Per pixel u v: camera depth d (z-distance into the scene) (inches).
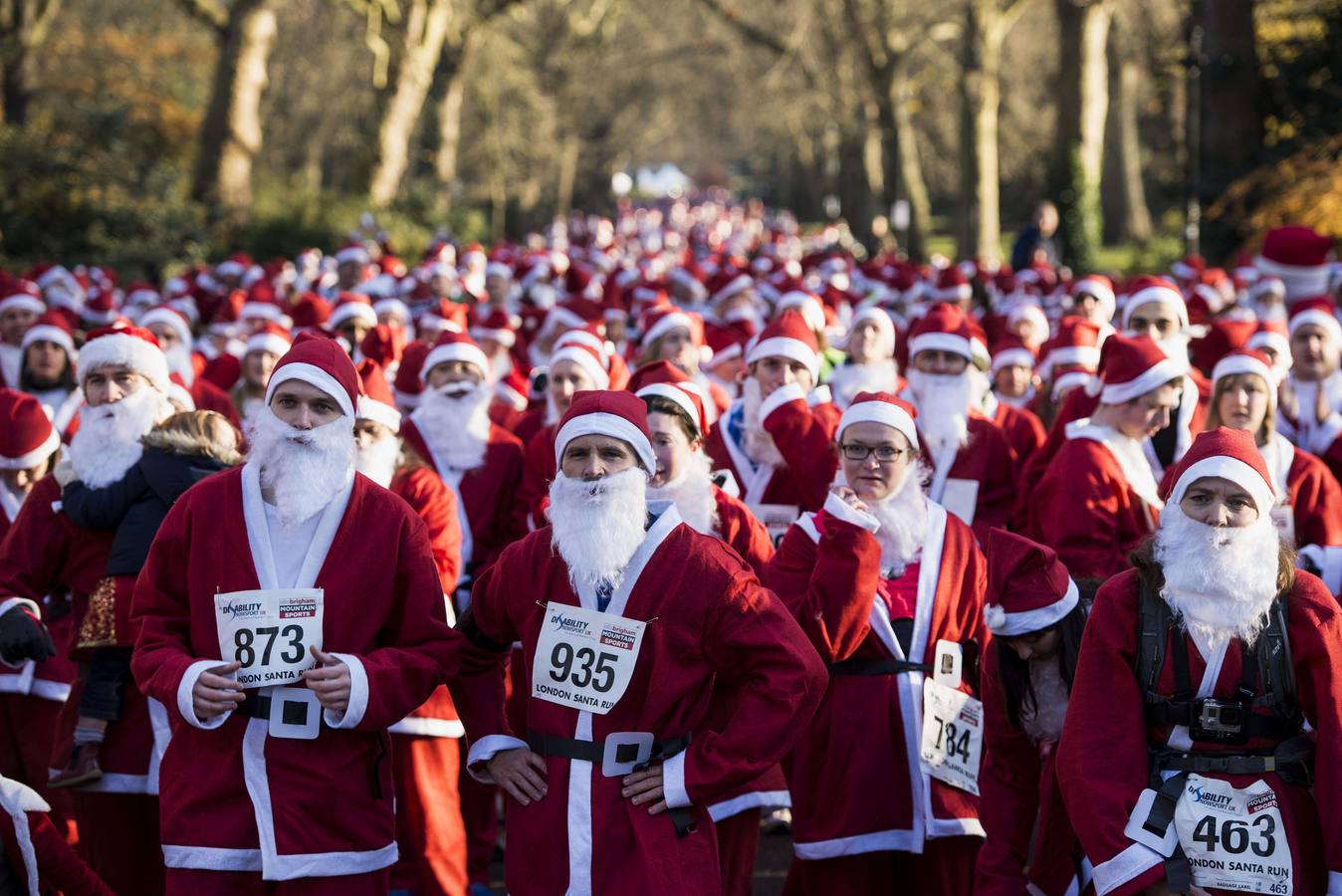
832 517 193.5
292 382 169.5
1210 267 928.9
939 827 199.8
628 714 161.8
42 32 1376.7
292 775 164.4
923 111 1780.3
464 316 432.8
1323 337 312.3
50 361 314.8
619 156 2714.1
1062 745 162.6
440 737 225.6
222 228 1159.0
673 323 318.0
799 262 991.0
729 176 4443.9
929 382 293.1
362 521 169.6
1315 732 157.8
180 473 203.5
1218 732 156.8
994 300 757.3
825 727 201.9
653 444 213.0
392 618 171.9
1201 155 967.6
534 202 2122.3
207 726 161.6
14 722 243.8
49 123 1070.4
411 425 295.1
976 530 282.8
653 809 159.5
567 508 161.6
